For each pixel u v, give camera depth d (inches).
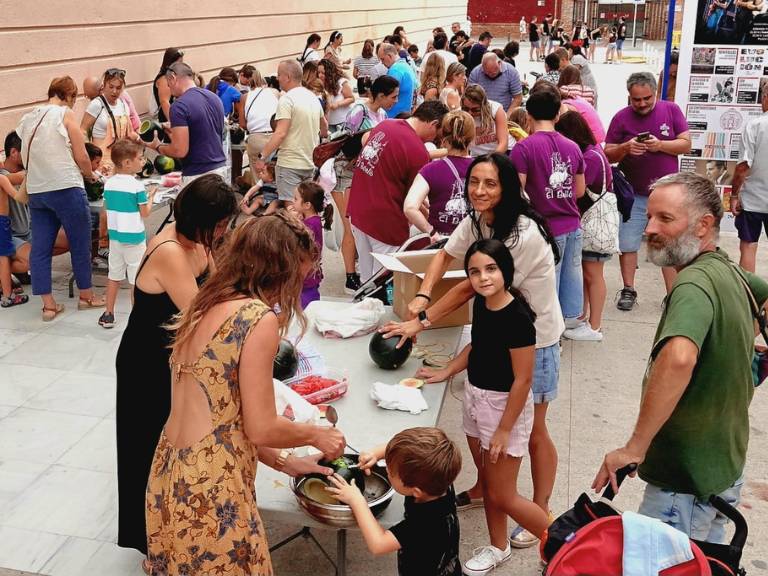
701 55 302.5
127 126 297.7
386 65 438.3
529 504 130.3
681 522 101.4
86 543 139.8
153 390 119.4
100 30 341.4
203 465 93.4
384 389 134.2
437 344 155.7
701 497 99.7
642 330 243.9
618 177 235.3
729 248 315.3
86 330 230.2
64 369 205.6
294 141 292.8
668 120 250.8
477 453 137.2
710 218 96.8
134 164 223.3
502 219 126.1
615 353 227.8
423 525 101.7
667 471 100.7
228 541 94.2
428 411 132.8
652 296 271.6
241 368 90.9
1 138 285.6
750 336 98.4
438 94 371.2
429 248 179.9
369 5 770.2
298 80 293.1
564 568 86.4
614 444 179.5
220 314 91.9
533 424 137.8
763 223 262.5
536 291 128.2
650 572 83.0
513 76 386.9
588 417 191.5
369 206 217.6
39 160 224.5
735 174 261.4
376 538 101.6
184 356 94.3
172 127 261.6
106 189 224.1
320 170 265.4
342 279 286.0
